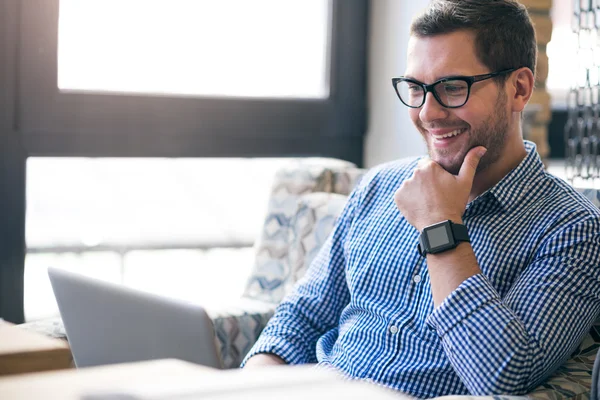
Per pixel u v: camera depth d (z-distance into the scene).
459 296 1.31
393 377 1.46
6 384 0.73
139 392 0.67
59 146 2.62
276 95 2.92
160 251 2.88
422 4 2.69
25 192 2.60
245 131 2.85
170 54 2.76
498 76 1.43
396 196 1.45
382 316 1.53
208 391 0.66
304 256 2.02
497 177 1.49
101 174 2.73
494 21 1.42
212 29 2.81
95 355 1.47
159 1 2.73
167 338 1.35
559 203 1.43
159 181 2.82
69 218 2.71
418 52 1.45
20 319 2.62
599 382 1.17
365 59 2.99
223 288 2.99
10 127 2.54
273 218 2.17
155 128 2.72
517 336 1.26
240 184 2.93
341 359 1.56
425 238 1.37
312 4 2.94
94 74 2.65
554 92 3.81
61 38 2.59
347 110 2.98
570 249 1.36
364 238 1.63
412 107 1.48
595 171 1.92
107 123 2.66
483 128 1.43
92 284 1.43
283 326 1.67
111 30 2.66
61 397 0.69
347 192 2.19
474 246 1.46
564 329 1.30
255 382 0.69
